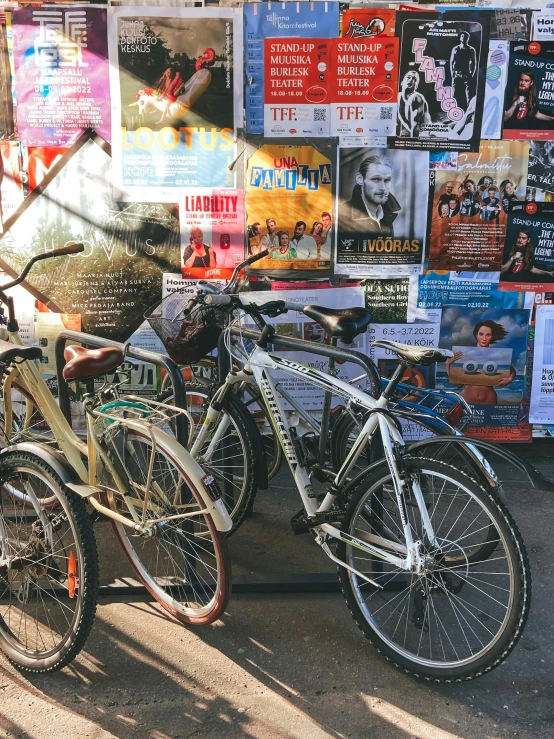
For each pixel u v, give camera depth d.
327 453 3.20
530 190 3.99
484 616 2.85
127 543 2.92
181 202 4.02
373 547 2.47
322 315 2.65
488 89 3.85
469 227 4.04
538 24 3.77
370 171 3.96
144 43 3.80
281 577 3.02
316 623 2.79
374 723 2.29
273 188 3.99
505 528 2.23
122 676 2.50
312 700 2.39
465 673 2.34
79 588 2.38
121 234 4.07
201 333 3.08
